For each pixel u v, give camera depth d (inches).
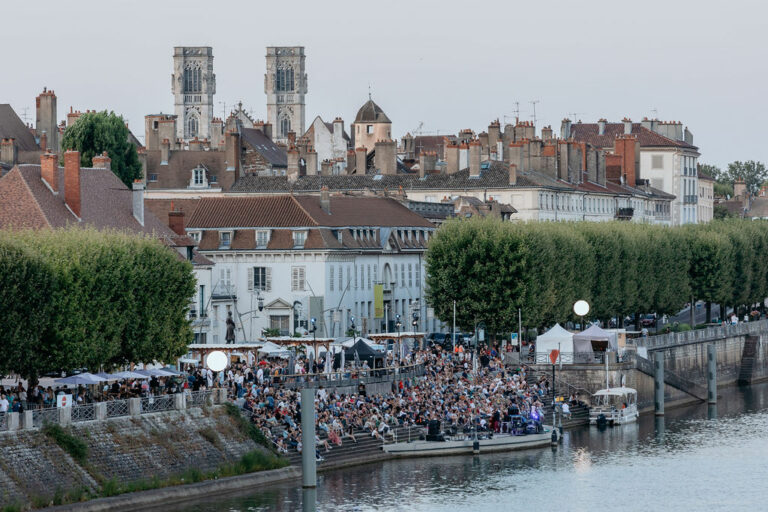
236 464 6599.4
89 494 5890.8
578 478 7185.0
